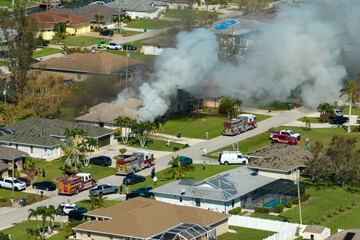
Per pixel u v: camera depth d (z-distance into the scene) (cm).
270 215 12031
